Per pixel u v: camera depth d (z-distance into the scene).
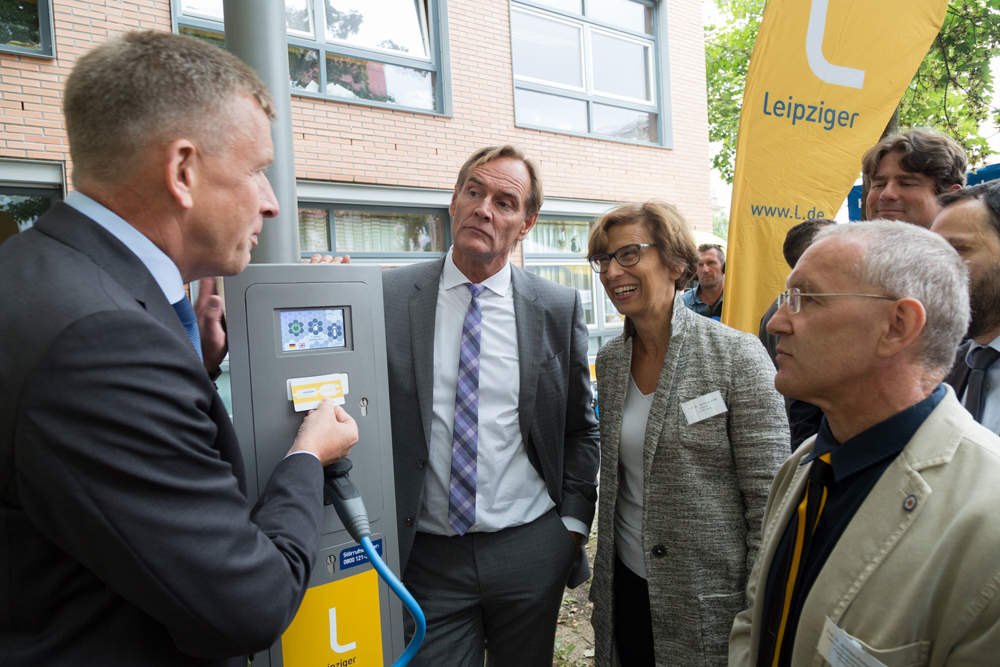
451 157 5.88
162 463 0.66
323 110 5.18
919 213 1.90
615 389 1.61
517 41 6.41
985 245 1.22
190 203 0.78
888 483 0.80
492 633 1.67
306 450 1.01
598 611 1.59
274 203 0.91
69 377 0.62
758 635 0.99
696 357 1.45
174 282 0.82
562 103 6.78
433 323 1.65
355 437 1.12
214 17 4.64
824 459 0.93
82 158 0.76
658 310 1.53
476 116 6.04
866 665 0.74
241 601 0.70
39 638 0.67
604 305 7.18
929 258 0.82
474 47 6.01
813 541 0.92
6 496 0.65
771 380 1.39
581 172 6.80
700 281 4.60
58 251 0.70
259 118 0.85
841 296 0.85
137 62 0.74
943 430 0.80
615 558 1.58
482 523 1.58
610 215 1.52
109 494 0.62
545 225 6.70
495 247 1.58
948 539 0.72
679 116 7.62
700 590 1.38
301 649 1.15
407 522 1.56
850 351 0.85
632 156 7.21
